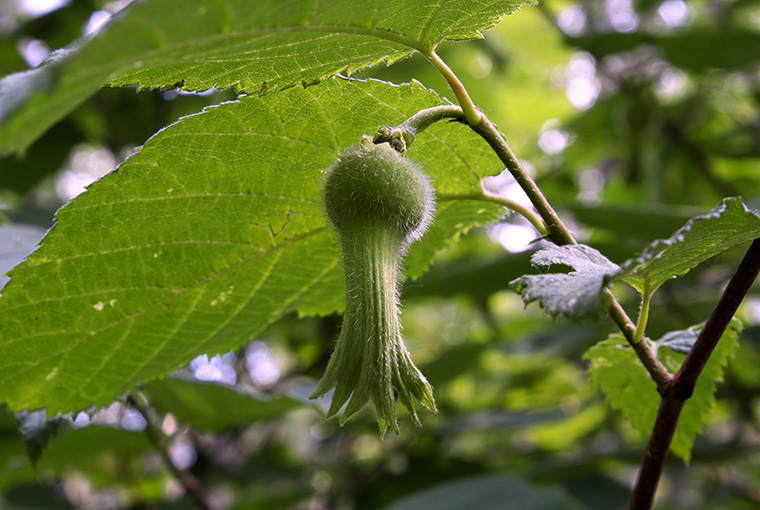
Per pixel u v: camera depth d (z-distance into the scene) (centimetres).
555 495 47
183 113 59
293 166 30
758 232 27
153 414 43
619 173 79
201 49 25
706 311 59
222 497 73
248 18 25
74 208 29
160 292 31
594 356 32
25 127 24
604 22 81
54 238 29
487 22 28
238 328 33
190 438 66
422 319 97
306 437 81
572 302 25
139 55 24
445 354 64
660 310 60
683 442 33
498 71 81
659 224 52
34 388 32
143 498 61
